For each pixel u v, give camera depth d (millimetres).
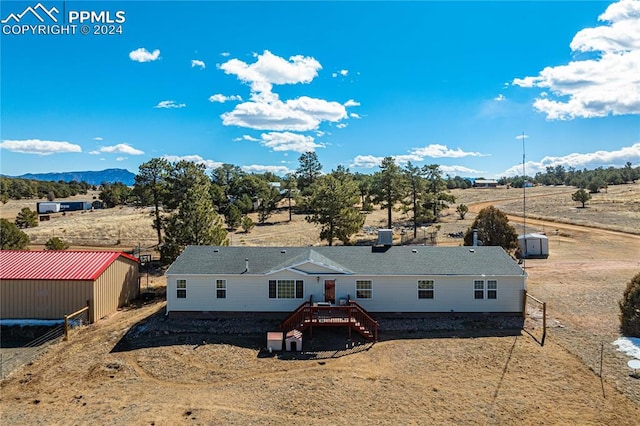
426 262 26875
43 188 157375
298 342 21469
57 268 27156
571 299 28656
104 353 21250
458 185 157125
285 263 26578
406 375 18672
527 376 18328
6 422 15148
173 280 26109
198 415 15492
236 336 23422
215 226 38094
